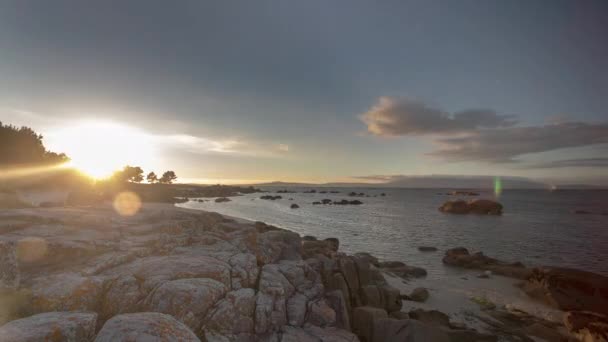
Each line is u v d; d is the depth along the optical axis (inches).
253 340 290.2
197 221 620.7
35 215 461.7
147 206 979.9
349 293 486.0
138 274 315.0
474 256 903.1
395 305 506.6
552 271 650.2
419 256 1006.4
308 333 316.5
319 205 3309.5
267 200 4069.9
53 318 196.5
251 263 403.5
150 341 167.3
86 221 478.0
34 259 316.2
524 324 497.7
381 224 1761.8
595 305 556.4
